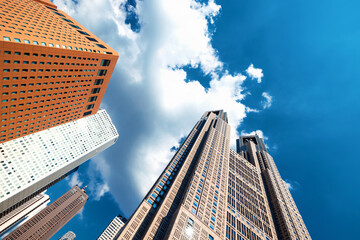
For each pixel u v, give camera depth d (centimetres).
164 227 6881
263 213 11506
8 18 5950
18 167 12238
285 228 11300
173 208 8012
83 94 9094
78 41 7394
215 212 7412
